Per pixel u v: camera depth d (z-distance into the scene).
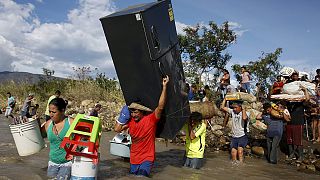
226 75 15.52
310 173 7.62
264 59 22.45
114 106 18.53
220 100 15.23
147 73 5.59
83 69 22.89
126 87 5.95
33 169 5.74
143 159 6.00
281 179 6.90
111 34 5.50
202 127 7.23
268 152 8.98
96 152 4.64
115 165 6.78
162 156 8.76
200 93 15.98
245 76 15.91
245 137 8.62
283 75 9.68
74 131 4.51
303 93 8.89
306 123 11.03
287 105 9.22
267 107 8.97
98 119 4.68
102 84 21.81
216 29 22.91
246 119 8.61
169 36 6.01
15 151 7.71
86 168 4.55
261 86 19.20
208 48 22.69
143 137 5.92
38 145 5.20
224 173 7.05
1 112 21.16
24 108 16.67
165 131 6.23
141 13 5.16
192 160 7.26
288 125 9.17
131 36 5.37
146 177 5.86
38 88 23.14
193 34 23.08
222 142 10.77
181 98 6.38
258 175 7.13
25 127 5.04
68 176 4.88
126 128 6.07
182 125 6.46
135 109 5.83
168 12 6.02
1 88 25.33
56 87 22.58
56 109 4.80
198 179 6.25
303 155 9.10
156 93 5.77
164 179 6.01
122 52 5.58
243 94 13.93
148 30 5.27
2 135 10.82
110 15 5.49
